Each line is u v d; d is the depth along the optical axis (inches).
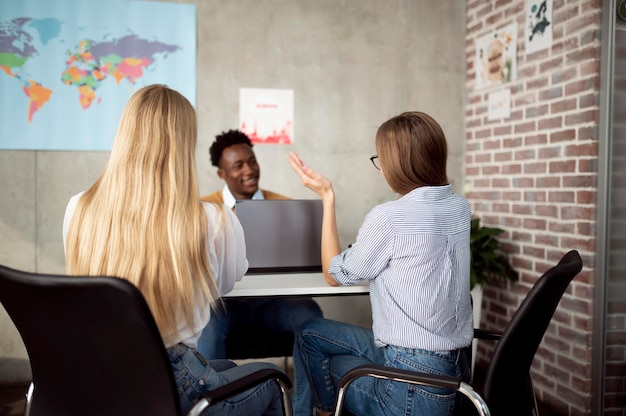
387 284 61.3
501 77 127.6
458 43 143.6
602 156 99.3
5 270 42.2
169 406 44.2
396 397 58.2
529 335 52.9
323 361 69.2
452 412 58.7
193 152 53.4
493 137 131.3
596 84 99.7
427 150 61.9
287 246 78.6
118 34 124.4
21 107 120.6
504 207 127.2
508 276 122.4
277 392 58.8
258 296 66.4
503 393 53.1
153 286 48.9
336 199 138.2
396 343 59.4
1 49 118.6
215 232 54.1
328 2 136.1
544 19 112.3
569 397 106.9
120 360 43.7
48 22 120.6
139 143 50.5
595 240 101.2
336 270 64.4
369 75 138.9
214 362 64.8
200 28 129.6
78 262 50.2
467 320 62.4
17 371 123.8
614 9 96.5
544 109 112.8
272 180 134.9
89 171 125.4
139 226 49.1
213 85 130.6
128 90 125.6
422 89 141.9
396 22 139.9
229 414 52.8
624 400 97.0
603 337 100.0
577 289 104.4
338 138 137.8
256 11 132.3
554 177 110.0
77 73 122.8
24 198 122.8
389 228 60.4
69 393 46.8
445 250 60.8
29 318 44.3
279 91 134.0
